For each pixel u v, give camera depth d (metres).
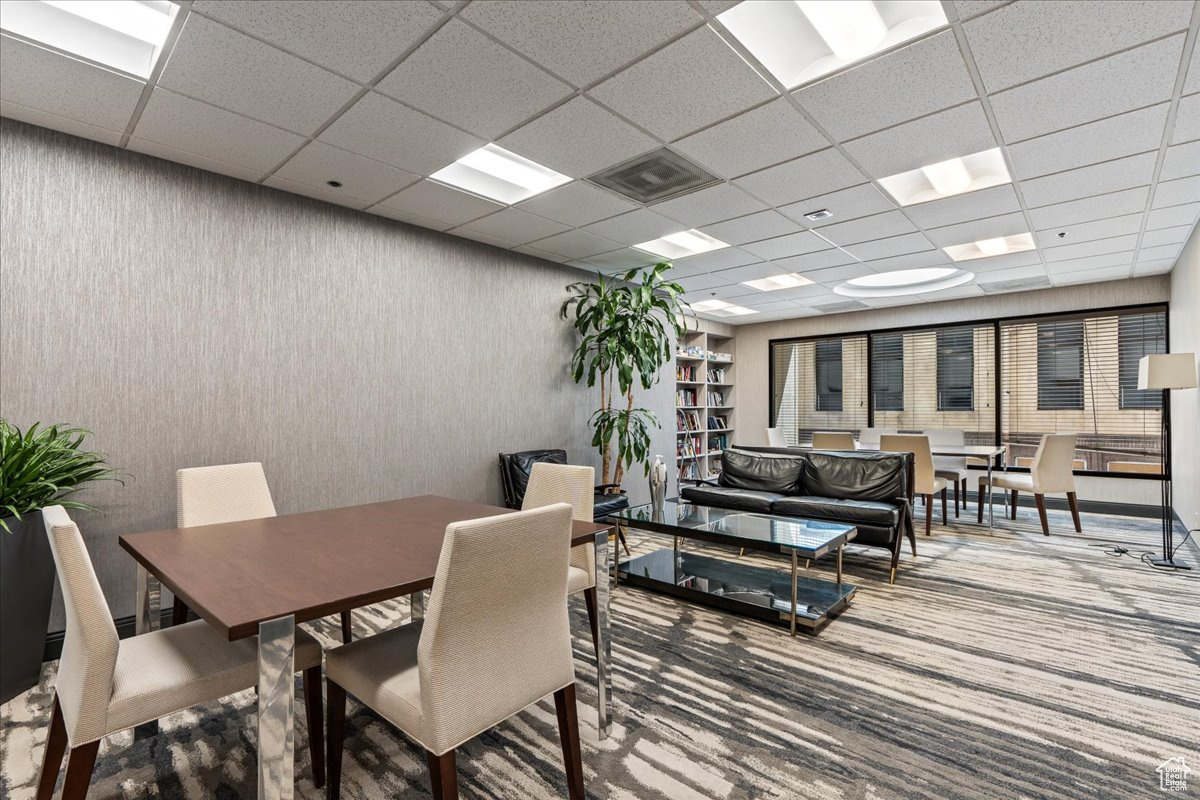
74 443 2.28
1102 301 5.43
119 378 2.56
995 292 5.88
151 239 2.66
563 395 4.73
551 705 1.98
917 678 2.15
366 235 3.46
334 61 1.95
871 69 2.02
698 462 7.23
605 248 4.29
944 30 1.82
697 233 4.17
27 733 1.79
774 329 7.78
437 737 1.16
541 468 2.42
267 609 1.12
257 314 2.99
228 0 1.65
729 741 1.74
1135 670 2.21
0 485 1.98
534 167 3.02
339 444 3.31
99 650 1.17
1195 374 3.58
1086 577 3.41
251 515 2.25
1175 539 4.36
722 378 8.23
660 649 2.41
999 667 2.24
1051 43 1.87
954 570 3.56
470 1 1.67
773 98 2.22
